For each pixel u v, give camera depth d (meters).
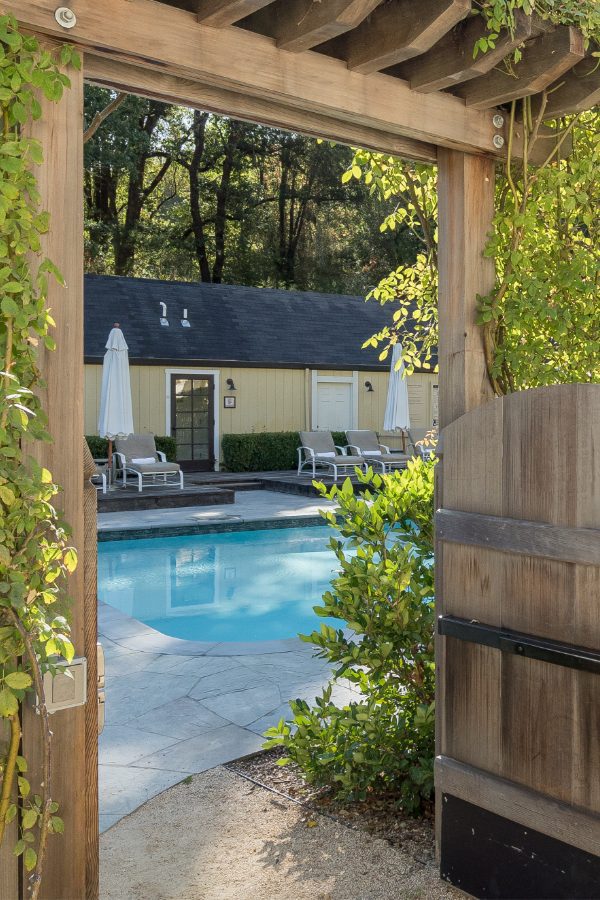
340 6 1.82
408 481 3.30
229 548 9.61
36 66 1.68
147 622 6.80
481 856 2.39
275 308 17.84
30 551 1.66
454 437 2.48
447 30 1.96
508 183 2.62
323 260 26.03
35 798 1.76
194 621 6.85
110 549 9.42
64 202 1.79
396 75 2.34
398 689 3.20
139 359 14.59
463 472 2.46
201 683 4.31
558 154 2.77
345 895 2.40
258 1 1.76
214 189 25.34
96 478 12.27
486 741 2.39
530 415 2.25
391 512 3.16
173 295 16.69
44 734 1.68
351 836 2.76
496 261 2.73
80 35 1.74
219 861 2.59
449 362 2.63
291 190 25.53
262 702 4.01
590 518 2.10
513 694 2.30
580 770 2.13
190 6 1.91
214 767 3.30
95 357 14.05
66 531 1.76
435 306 3.60
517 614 2.29
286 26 1.97
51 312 1.79
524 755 2.27
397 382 14.82
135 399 14.90
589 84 2.45
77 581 1.86
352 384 17.41
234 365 15.62
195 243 25.22
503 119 2.56
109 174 23.52
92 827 1.92
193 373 15.53
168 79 2.08
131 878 2.48
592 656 2.06
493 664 2.36
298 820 2.87
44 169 1.76
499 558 2.34
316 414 17.00
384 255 25.75
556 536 2.15
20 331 1.68
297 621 6.87
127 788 3.10
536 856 2.24
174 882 2.46
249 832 2.78
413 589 2.98
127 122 21.83
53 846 1.83
